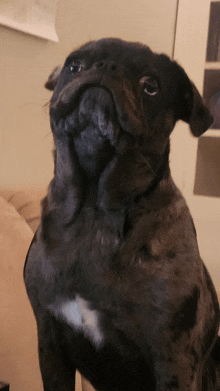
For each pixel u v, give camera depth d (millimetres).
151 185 604
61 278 594
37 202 1013
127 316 574
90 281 578
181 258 583
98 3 1055
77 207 598
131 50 613
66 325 617
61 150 610
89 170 602
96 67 581
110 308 575
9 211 920
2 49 966
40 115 1048
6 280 813
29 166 1076
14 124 1028
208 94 1273
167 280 564
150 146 603
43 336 660
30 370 785
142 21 1118
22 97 1030
